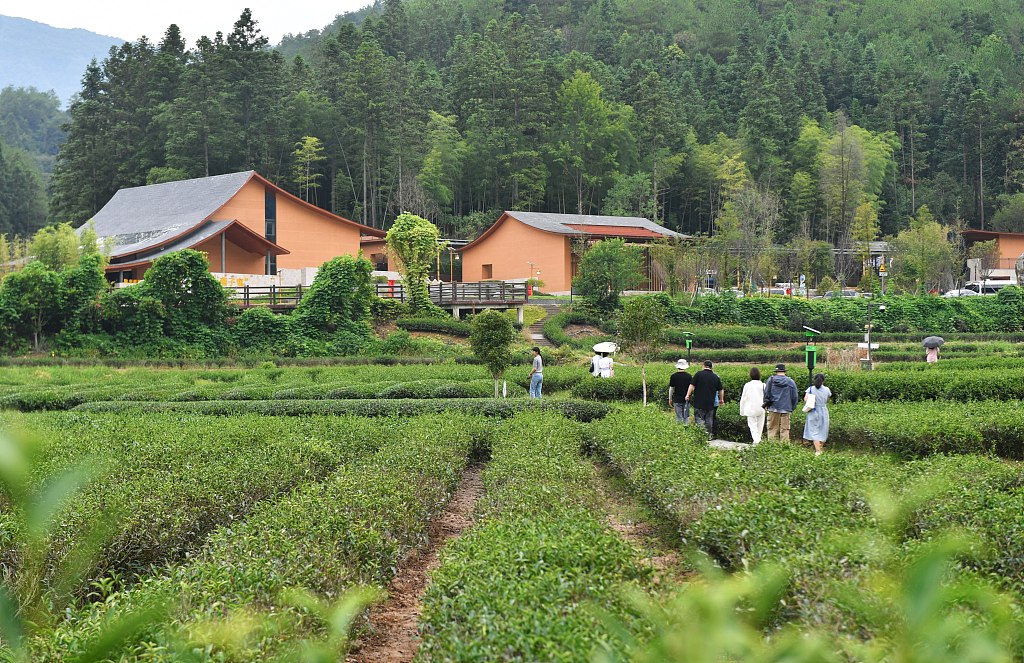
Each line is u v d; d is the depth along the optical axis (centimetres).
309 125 8556
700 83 12281
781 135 10312
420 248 4612
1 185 10288
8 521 712
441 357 3894
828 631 416
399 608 890
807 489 1005
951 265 6631
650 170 9744
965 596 177
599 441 1708
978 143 10812
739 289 6606
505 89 9356
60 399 2516
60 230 5131
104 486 987
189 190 5706
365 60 8444
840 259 7819
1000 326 5212
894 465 1145
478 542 779
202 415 2194
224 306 4081
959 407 1856
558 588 599
